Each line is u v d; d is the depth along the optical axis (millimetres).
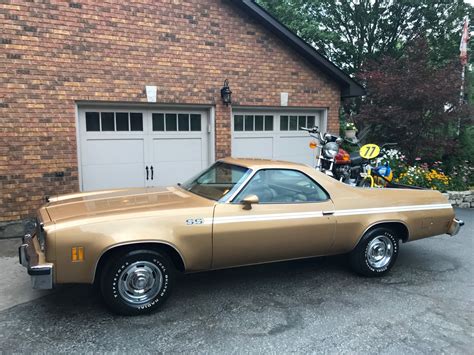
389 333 3285
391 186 5855
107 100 6691
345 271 4773
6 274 4461
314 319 3502
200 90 7492
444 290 4234
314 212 4141
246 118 8344
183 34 7219
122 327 3283
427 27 18594
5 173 6109
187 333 3211
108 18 6566
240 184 3957
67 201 4062
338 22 19906
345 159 6262
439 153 10406
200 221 3615
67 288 4074
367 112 10391
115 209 3586
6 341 3047
